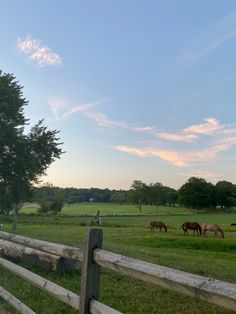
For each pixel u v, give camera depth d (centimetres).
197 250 2897
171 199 18475
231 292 253
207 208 16450
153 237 3588
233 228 6091
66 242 1906
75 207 15175
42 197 9156
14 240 677
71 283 943
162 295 892
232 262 1900
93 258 412
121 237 3572
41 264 1063
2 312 690
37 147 4753
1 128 4428
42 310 738
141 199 18175
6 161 4512
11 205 4816
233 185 17200
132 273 353
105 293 893
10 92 4441
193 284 283
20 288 896
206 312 783
